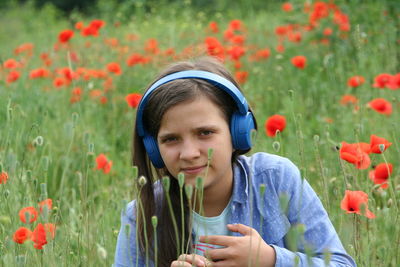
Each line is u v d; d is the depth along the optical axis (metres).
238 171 2.24
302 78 5.52
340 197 2.79
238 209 2.22
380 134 3.79
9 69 6.26
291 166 2.27
